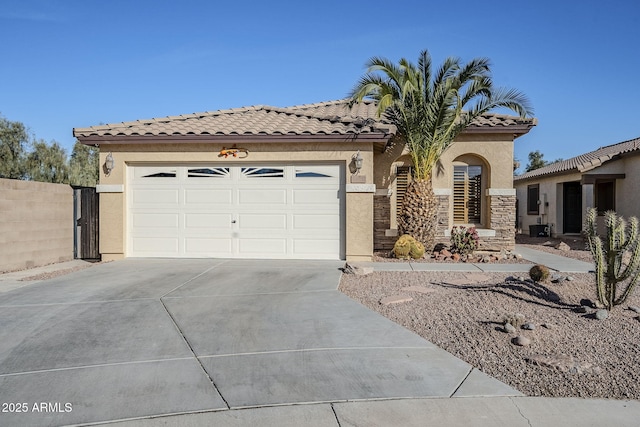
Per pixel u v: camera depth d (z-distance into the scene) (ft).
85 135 43.01
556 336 20.77
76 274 35.88
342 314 24.86
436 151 46.19
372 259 43.78
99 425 13.79
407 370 17.65
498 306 25.59
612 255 24.30
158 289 30.71
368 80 43.91
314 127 44.39
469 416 14.34
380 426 13.80
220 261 42.57
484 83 44.37
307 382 16.65
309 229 43.93
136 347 20.06
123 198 44.27
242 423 13.92
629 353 18.90
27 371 17.58
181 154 43.96
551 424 13.93
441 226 50.72
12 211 40.32
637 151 57.52
